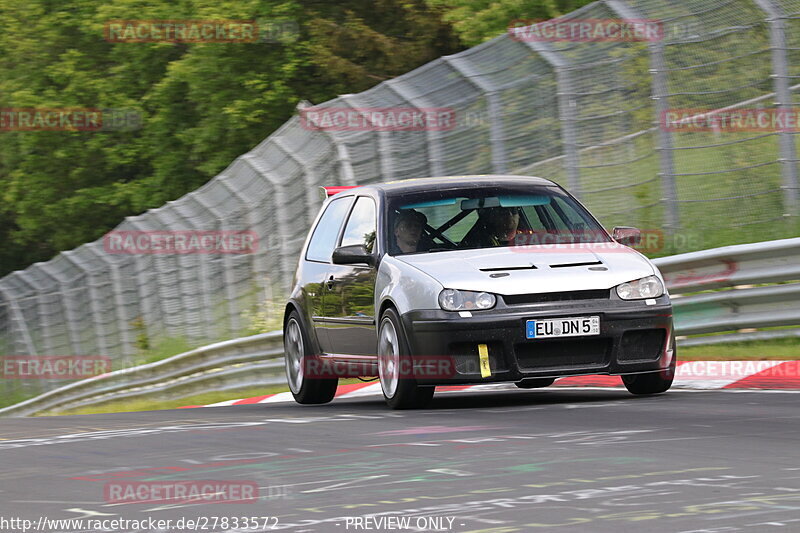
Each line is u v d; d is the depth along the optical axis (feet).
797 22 143.54
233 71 371.15
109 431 90.07
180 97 401.29
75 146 435.53
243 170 215.10
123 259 262.67
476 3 292.61
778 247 119.85
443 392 123.95
